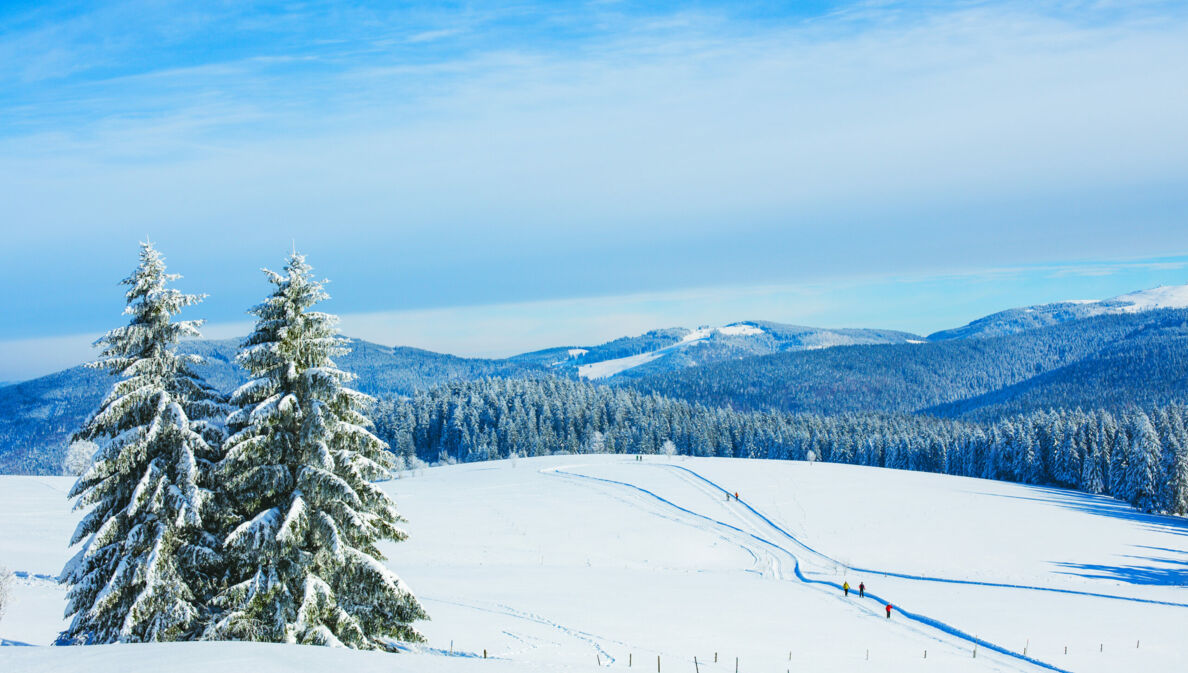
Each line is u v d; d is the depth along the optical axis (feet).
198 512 56.03
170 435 57.67
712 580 161.27
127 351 58.90
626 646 94.12
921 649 105.50
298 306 58.70
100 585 56.08
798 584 160.35
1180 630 117.50
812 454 427.33
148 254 58.54
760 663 91.04
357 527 56.54
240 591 54.13
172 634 54.39
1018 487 303.68
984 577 168.86
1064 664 98.63
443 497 259.60
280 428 57.93
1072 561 184.24
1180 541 210.59
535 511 234.17
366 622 60.29
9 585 81.61
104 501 58.29
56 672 37.88
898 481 293.43
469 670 46.14
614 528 213.05
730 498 255.09
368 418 61.52
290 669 40.19
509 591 133.59
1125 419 337.52
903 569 177.06
